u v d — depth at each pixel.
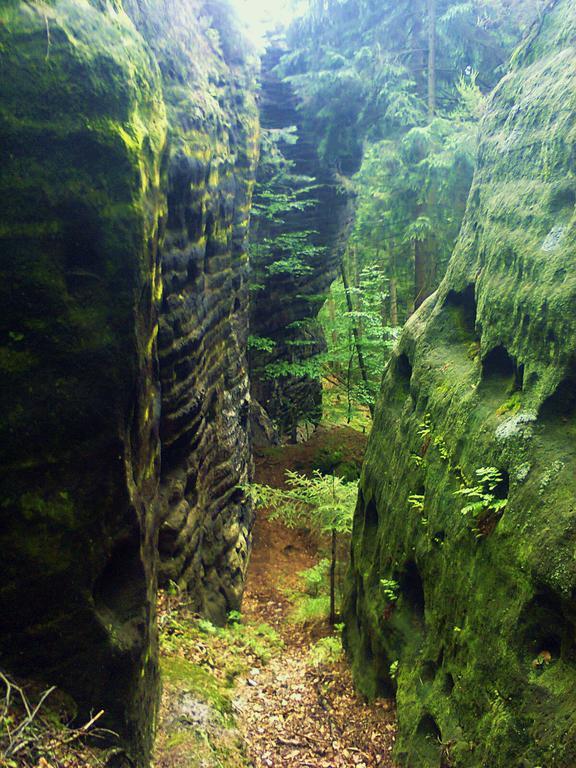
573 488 3.29
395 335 14.31
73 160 3.07
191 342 7.07
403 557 5.24
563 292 3.75
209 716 4.73
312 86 14.48
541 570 3.19
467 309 5.60
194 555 7.39
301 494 8.73
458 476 4.49
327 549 11.03
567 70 4.58
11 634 3.02
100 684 3.29
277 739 5.07
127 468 3.44
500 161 5.31
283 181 14.97
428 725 4.25
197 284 7.34
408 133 12.08
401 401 6.45
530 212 4.50
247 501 10.73
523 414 3.87
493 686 3.48
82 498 3.17
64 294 3.08
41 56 2.97
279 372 16.09
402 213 13.52
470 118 12.23
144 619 3.65
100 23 3.42
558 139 4.35
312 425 20.53
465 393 4.81
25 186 2.94
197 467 7.53
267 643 7.64
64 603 3.13
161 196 4.26
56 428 3.07
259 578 10.35
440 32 12.77
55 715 3.06
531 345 4.02
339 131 15.22
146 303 3.73
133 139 3.34
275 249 15.54
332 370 20.61
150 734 3.99
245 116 10.44
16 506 2.98
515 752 3.12
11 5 2.94
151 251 3.73
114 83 3.28
